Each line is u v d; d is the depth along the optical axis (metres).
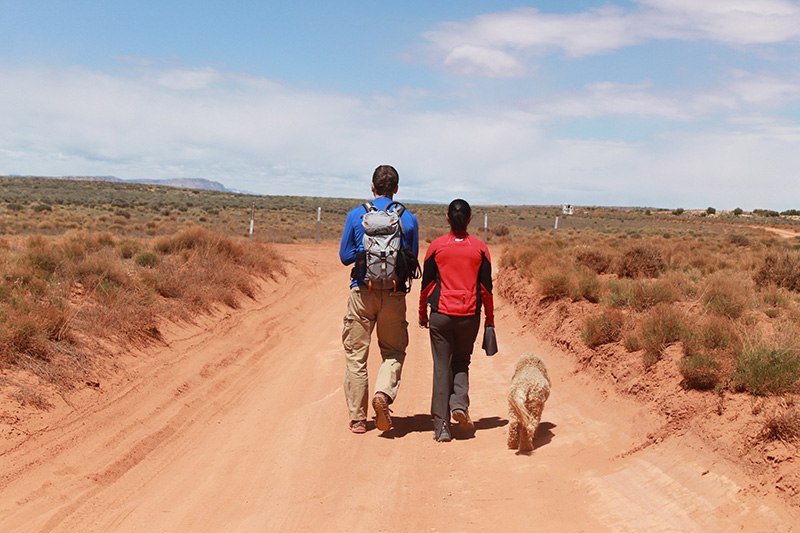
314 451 5.80
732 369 5.32
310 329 12.84
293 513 4.46
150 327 9.41
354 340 6.16
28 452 5.39
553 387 7.75
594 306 9.74
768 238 48.62
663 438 5.14
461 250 5.80
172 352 9.16
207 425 7.00
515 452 5.50
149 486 5.20
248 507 4.62
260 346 11.09
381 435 6.19
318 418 6.87
